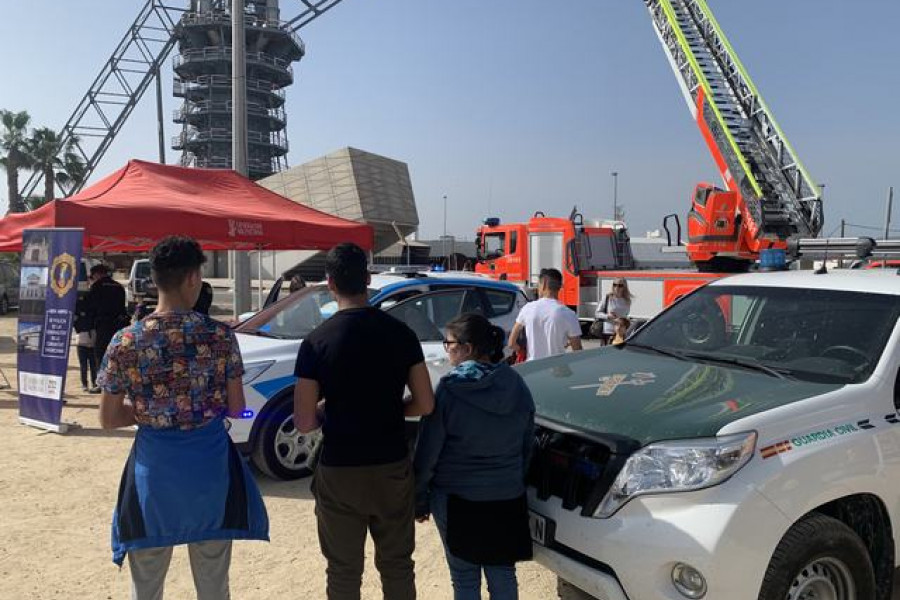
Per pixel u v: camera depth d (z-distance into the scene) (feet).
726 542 8.25
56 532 14.52
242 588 12.23
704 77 47.65
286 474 17.81
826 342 11.75
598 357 13.52
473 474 9.23
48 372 22.62
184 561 13.20
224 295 97.09
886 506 9.84
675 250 49.06
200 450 8.52
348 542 9.11
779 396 9.93
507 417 9.23
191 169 32.30
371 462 8.87
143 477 8.39
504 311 23.03
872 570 9.57
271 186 115.03
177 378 8.36
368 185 111.65
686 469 8.73
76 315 29.19
